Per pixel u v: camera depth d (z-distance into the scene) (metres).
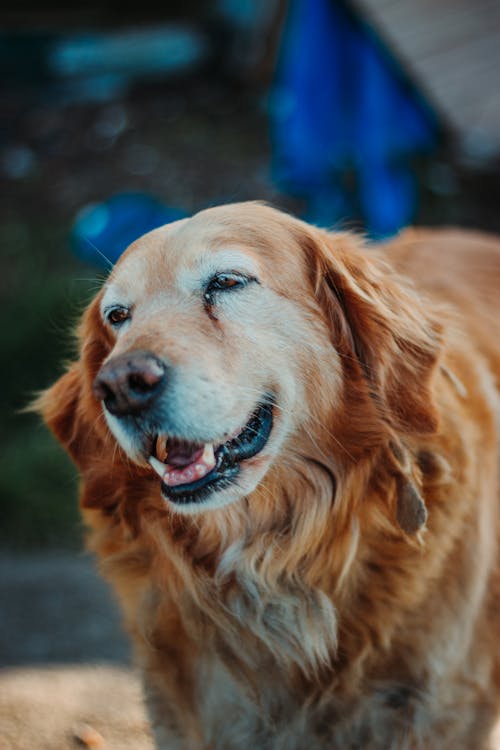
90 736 3.09
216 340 2.27
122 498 2.55
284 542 2.47
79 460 2.68
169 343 2.17
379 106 6.60
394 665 2.41
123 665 3.71
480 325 2.92
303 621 2.44
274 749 2.50
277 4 9.41
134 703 3.33
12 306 6.93
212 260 2.35
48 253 7.96
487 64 7.52
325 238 2.57
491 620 2.54
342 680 2.42
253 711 2.50
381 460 2.41
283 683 2.49
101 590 4.52
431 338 2.45
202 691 2.54
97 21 10.90
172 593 2.51
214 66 10.89
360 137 6.66
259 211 2.51
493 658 2.53
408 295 2.56
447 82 7.35
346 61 6.61
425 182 8.32
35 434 5.97
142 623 2.58
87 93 10.55
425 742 2.42
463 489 2.42
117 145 9.59
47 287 6.93
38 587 4.55
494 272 3.23
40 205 8.76
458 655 2.42
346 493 2.41
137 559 2.60
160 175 9.02
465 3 8.16
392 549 2.37
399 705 2.42
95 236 7.53
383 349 2.41
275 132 8.40
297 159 6.76
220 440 2.20
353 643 2.40
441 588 2.40
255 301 2.36
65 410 2.71
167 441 2.28
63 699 3.37
